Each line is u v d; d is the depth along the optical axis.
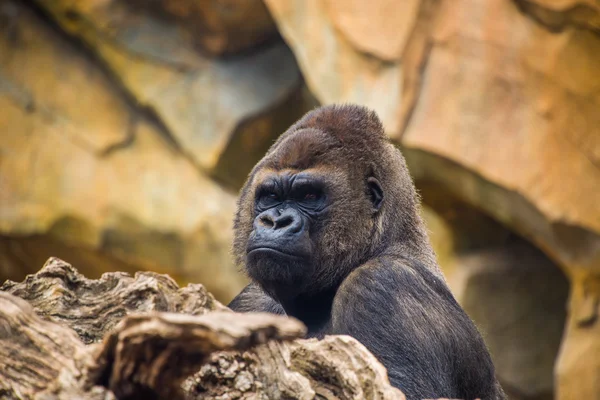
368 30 39.03
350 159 18.59
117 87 49.19
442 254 45.06
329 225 18.12
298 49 41.50
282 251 17.55
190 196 47.25
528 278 43.28
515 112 36.94
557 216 36.19
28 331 11.52
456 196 40.66
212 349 10.22
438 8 38.06
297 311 18.91
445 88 37.88
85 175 47.34
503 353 43.16
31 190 47.12
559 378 38.19
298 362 11.93
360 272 17.53
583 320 37.78
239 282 46.94
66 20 48.09
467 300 43.06
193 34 47.84
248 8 45.81
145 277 13.91
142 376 10.64
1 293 11.90
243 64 48.38
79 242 47.53
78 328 13.66
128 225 47.12
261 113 47.41
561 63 35.81
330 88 40.50
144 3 47.22
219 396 11.86
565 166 36.19
